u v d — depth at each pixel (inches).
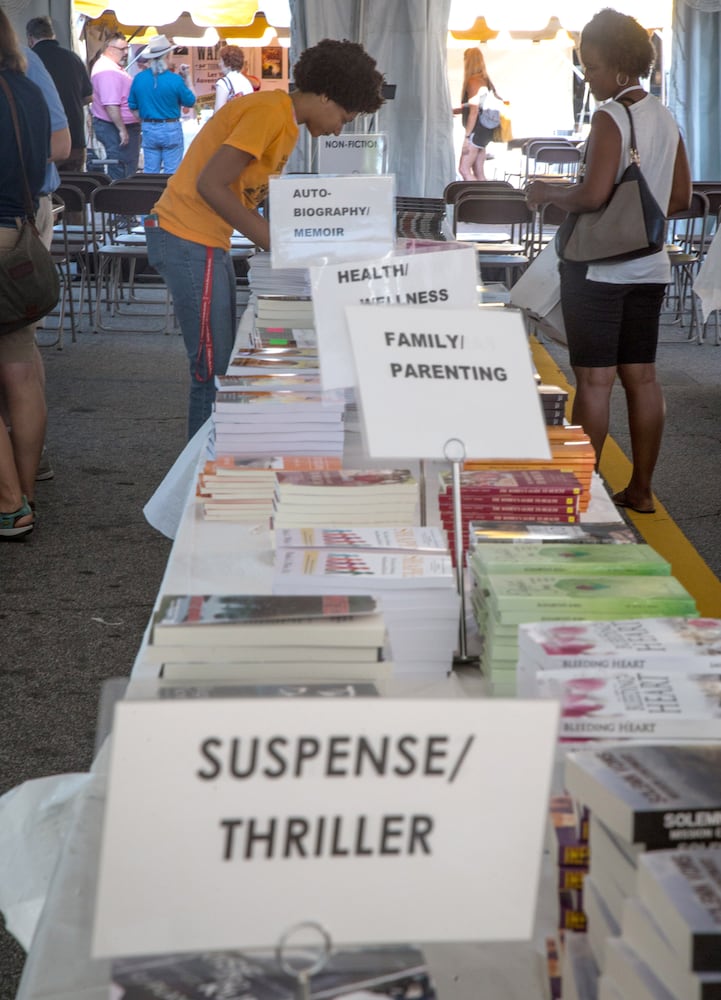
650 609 58.2
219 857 32.4
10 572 152.7
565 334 165.2
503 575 62.1
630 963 32.8
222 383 102.1
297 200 112.1
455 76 541.0
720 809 34.6
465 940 33.3
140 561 157.8
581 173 152.9
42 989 39.6
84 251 315.9
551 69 550.0
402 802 32.9
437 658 62.7
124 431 224.4
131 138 448.1
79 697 118.8
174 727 31.7
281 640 51.2
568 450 89.0
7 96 144.7
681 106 400.8
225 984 33.5
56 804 62.3
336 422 93.1
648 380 166.1
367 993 33.4
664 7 434.3
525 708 32.8
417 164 356.2
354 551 66.6
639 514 176.2
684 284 339.3
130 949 32.1
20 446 167.0
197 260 148.9
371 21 343.3
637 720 45.6
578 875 40.5
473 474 80.7
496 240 362.0
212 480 85.0
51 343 307.6
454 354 67.7
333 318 86.5
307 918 32.9
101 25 495.2
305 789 32.5
